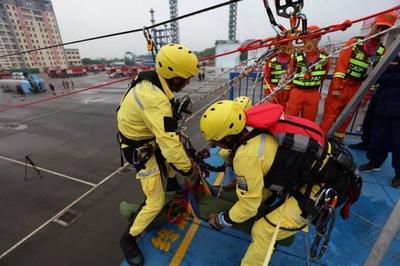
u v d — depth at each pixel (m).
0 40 62.69
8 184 4.75
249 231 1.87
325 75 3.21
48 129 9.03
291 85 3.33
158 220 2.24
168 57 1.47
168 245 2.15
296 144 1.38
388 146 2.71
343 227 2.22
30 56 70.12
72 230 3.35
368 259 1.38
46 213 3.78
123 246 2.03
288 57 3.29
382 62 2.04
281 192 1.63
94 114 11.50
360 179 1.61
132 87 1.64
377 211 2.38
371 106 3.15
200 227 2.32
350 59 2.85
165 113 1.49
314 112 3.29
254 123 1.41
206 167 1.94
